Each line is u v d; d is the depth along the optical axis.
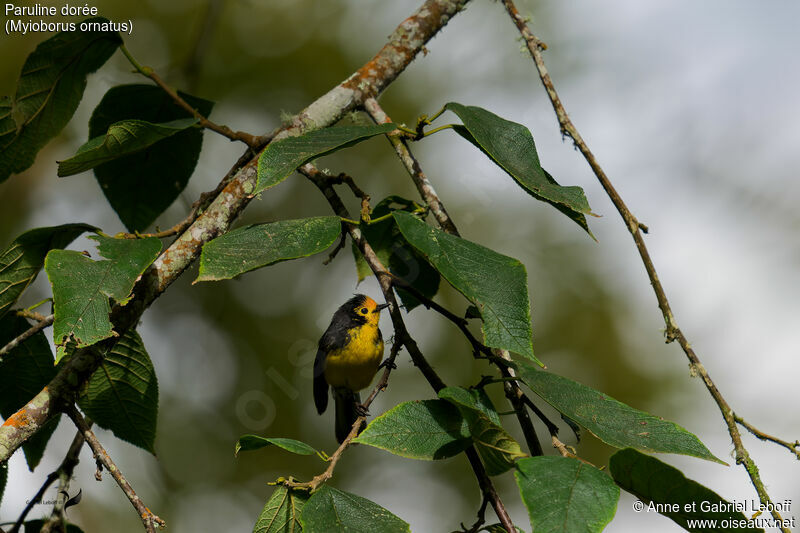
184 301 13.32
